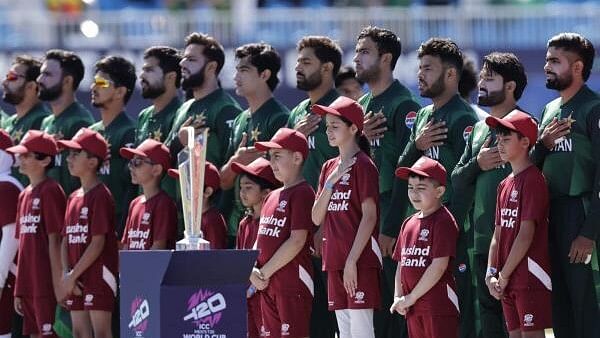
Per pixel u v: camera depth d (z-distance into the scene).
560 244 16.66
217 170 18.89
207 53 20.28
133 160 19.23
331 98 19.23
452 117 17.95
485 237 17.48
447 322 16.44
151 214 19.22
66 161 21.53
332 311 18.97
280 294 17.31
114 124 21.50
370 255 16.73
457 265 17.86
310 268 17.56
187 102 20.64
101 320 19.81
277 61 19.81
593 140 16.39
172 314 12.68
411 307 16.61
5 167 21.44
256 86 19.64
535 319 16.11
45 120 22.72
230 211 19.64
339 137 16.97
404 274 16.67
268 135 19.52
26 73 23.16
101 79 21.27
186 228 13.48
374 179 16.84
